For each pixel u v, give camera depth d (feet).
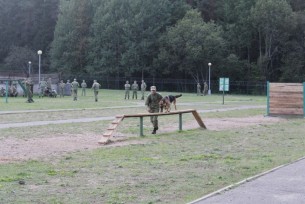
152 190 30.96
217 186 32.37
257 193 29.89
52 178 34.71
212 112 110.73
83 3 317.63
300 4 312.29
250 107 135.44
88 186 32.09
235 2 304.09
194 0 328.49
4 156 45.21
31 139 58.03
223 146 54.24
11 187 31.55
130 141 58.29
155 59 296.10
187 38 284.61
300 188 31.40
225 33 299.38
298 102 101.71
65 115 94.48
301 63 286.05
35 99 160.25
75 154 47.06
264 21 286.46
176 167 39.73
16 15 354.13
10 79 185.68
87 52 312.91
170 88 306.35
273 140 60.54
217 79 297.74
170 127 76.18
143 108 117.80
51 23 354.54
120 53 302.45
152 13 300.40
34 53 325.83
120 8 303.68
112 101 151.74
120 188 31.55
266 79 291.38
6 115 91.61
